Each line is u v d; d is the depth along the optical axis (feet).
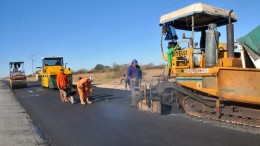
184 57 35.32
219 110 30.58
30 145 25.75
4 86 117.70
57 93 72.54
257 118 28.04
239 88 28.19
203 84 31.60
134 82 44.50
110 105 46.62
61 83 53.98
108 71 191.93
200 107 33.22
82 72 222.48
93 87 88.28
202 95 32.60
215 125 29.32
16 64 98.32
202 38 38.58
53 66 88.28
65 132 30.09
